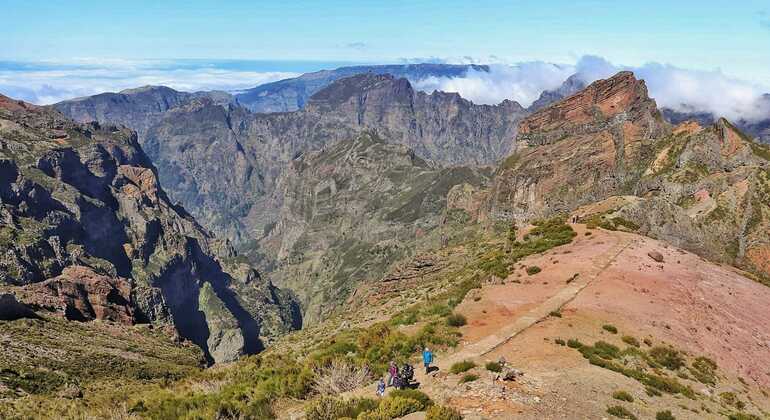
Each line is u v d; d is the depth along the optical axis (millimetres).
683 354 41812
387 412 25859
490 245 136875
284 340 107250
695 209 155750
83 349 104500
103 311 165875
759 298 62281
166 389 44406
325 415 27875
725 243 140125
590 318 43938
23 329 107875
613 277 55812
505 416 25141
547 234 80750
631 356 37719
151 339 150875
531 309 46188
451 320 44188
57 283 158750
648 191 182000
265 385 36219
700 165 173500
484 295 52125
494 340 38375
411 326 48156
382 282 158625
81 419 38625
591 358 34812
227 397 35156
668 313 49094
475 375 30125
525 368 32375
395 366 31281
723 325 50719
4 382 66312
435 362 35688
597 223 84062
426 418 24297
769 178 154250
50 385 70938
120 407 37500
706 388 36438
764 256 132375
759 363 46219
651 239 76438
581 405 27281
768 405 38656
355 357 41844
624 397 29188
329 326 97125
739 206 149750
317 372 37344
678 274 61531
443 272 132750
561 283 54156
